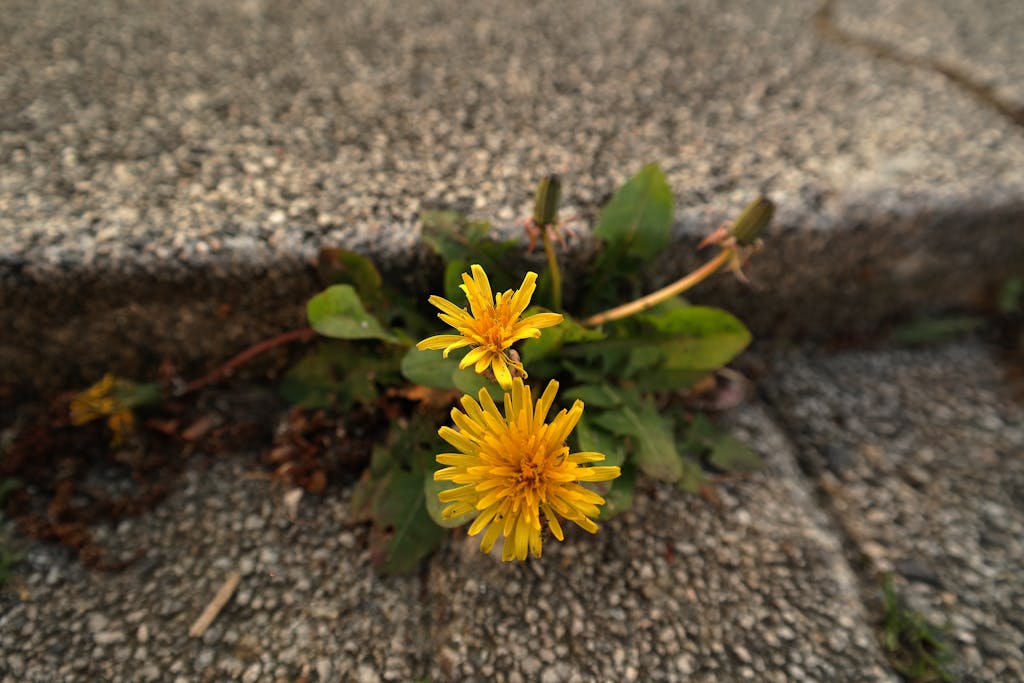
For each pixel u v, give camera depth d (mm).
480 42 351
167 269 239
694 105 312
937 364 293
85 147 275
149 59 326
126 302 245
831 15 387
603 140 292
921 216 270
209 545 234
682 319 235
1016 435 268
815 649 213
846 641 215
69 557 231
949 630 220
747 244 220
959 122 306
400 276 251
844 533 242
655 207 244
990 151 289
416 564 227
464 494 181
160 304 247
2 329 245
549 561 226
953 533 241
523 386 177
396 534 228
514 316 185
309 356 256
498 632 215
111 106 296
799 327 296
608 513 217
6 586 224
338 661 213
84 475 248
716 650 213
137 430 254
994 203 271
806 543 233
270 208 252
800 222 265
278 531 237
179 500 244
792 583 225
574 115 304
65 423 250
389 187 264
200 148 278
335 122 295
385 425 253
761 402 277
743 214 216
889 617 221
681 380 246
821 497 252
